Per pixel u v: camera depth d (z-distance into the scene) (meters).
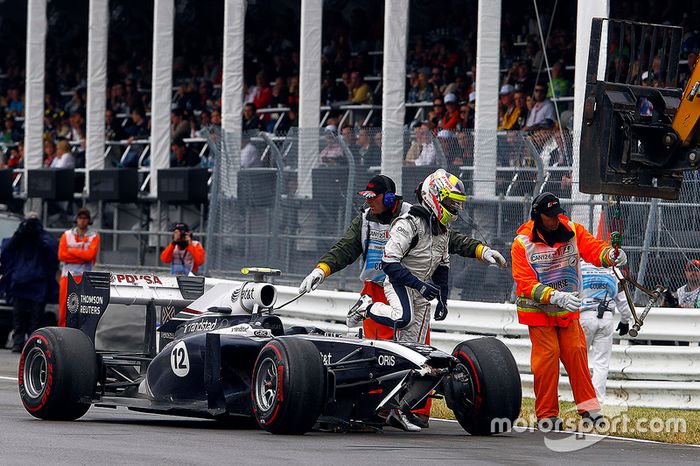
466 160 33.69
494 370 21.17
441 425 24.50
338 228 36.69
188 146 59.25
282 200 38.06
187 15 70.75
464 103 51.78
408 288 21.91
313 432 21.44
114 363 23.78
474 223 31.64
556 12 54.16
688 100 23.25
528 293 23.09
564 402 29.62
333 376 20.55
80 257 42.06
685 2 49.00
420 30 62.41
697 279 30.27
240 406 21.61
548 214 22.86
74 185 56.25
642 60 23.95
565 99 46.62
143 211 54.22
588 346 28.58
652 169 23.45
